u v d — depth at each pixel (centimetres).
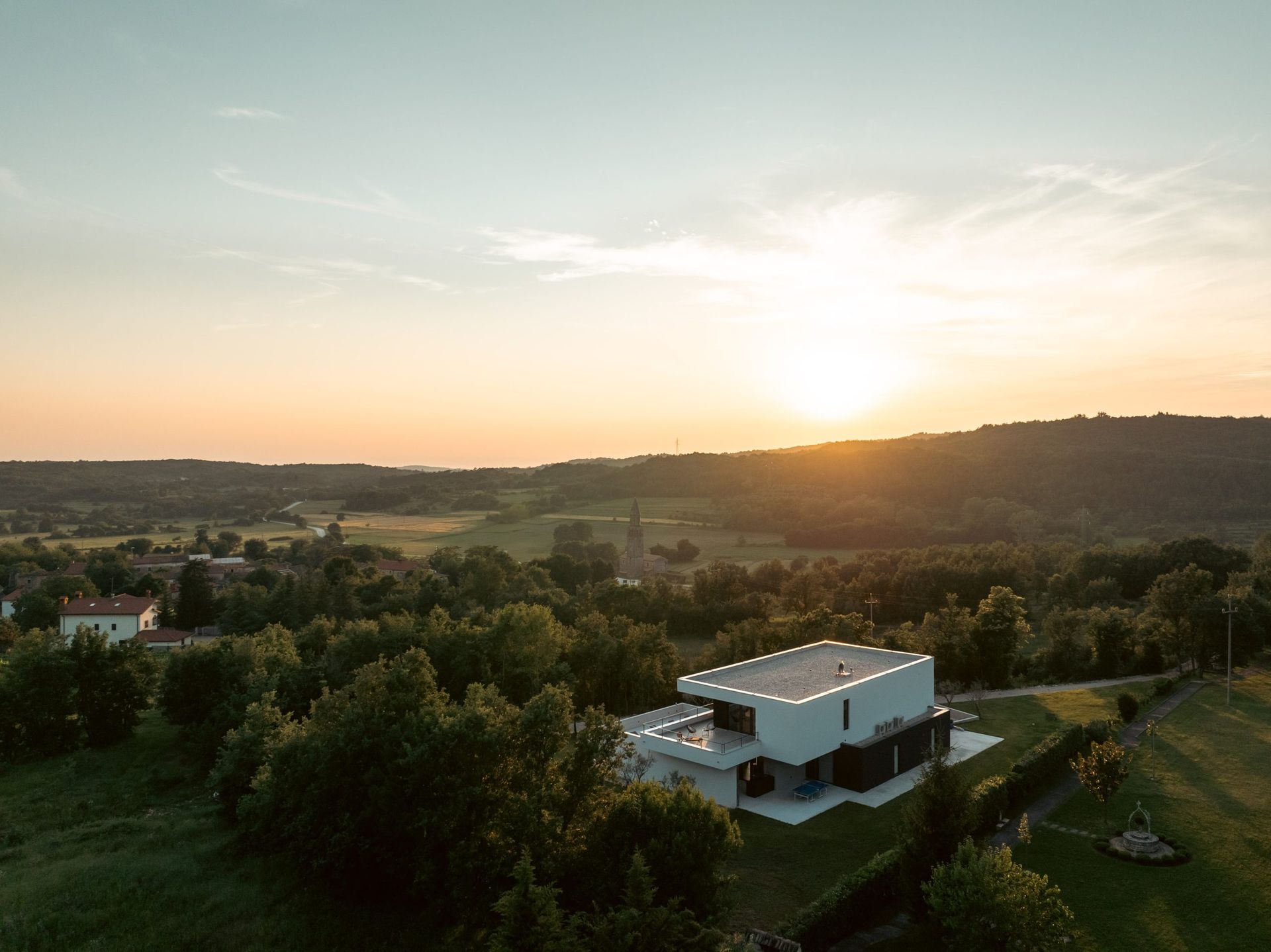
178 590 14338
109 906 3195
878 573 12669
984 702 6731
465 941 2920
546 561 14825
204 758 5388
